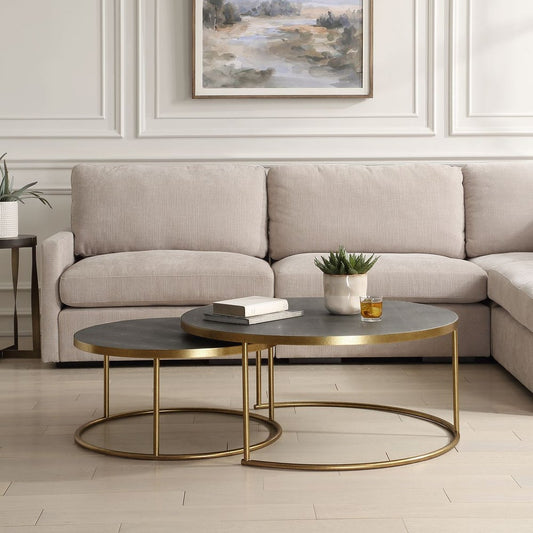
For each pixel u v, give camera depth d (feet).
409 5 15.46
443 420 9.38
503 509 6.91
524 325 10.46
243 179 14.32
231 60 15.44
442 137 15.60
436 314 9.07
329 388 11.18
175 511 6.96
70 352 12.30
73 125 15.49
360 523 6.66
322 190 14.25
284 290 12.42
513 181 14.32
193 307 12.44
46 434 9.19
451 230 14.16
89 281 12.17
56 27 15.38
